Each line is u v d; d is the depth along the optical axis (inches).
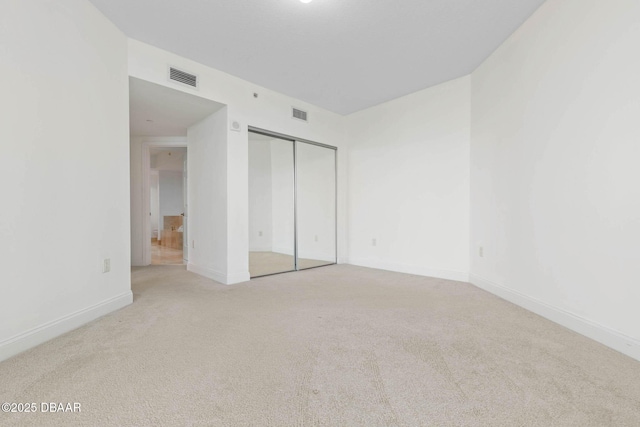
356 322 83.3
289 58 114.6
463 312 91.8
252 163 155.6
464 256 133.1
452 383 53.0
